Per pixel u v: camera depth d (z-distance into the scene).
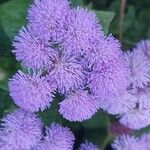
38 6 0.07
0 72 0.08
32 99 0.07
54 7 0.07
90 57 0.07
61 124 0.08
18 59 0.07
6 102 0.08
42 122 0.08
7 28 0.08
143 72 0.08
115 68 0.08
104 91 0.08
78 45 0.07
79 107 0.08
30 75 0.07
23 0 0.08
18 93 0.07
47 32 0.07
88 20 0.07
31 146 0.08
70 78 0.07
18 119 0.08
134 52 0.08
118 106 0.08
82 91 0.08
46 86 0.07
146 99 0.08
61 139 0.08
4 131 0.08
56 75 0.07
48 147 0.08
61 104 0.08
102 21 0.08
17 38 0.07
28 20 0.08
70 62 0.07
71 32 0.07
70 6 0.08
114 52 0.07
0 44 0.08
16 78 0.07
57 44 0.07
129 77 0.08
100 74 0.07
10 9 0.08
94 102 0.08
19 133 0.07
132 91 0.08
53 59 0.07
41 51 0.07
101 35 0.07
